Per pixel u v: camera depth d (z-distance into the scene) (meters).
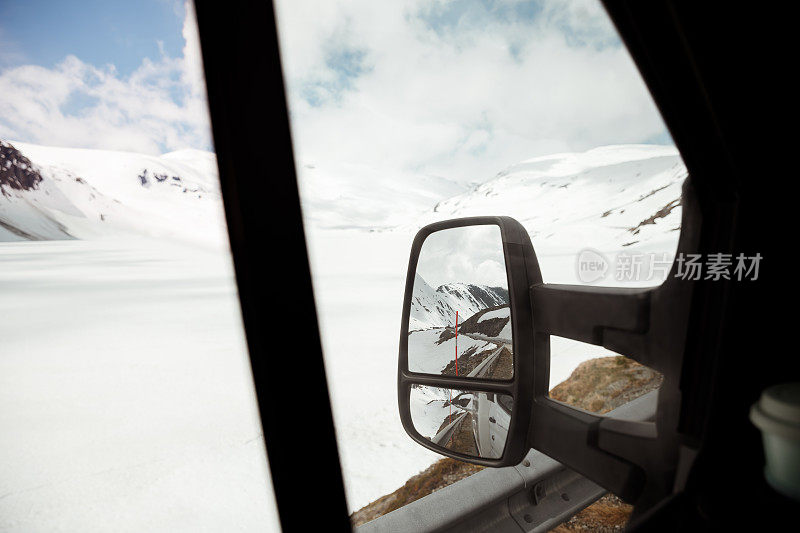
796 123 0.62
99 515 4.43
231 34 0.65
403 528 1.50
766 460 0.60
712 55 0.61
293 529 0.77
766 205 0.65
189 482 4.80
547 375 1.09
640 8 0.59
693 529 0.65
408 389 1.31
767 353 0.66
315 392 0.74
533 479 1.70
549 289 1.02
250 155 0.67
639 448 0.83
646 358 0.81
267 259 0.69
